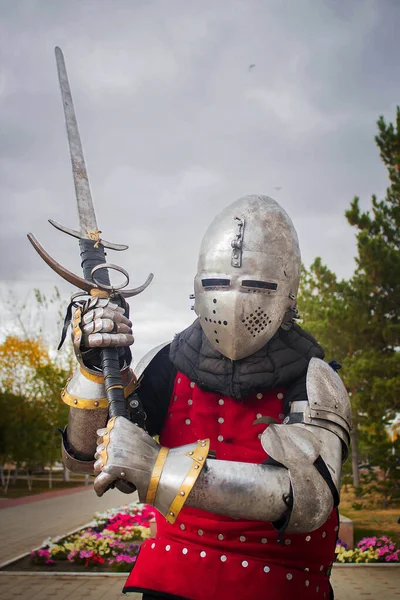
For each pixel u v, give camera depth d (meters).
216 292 2.18
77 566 8.27
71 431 2.34
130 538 9.97
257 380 2.20
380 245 14.89
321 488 1.90
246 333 2.16
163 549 2.24
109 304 2.24
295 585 2.11
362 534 10.91
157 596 2.15
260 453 2.20
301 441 1.96
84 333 2.19
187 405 2.38
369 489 16.45
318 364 2.19
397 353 14.38
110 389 2.11
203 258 2.26
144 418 2.34
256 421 1.98
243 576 2.09
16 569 8.09
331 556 2.26
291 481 1.88
